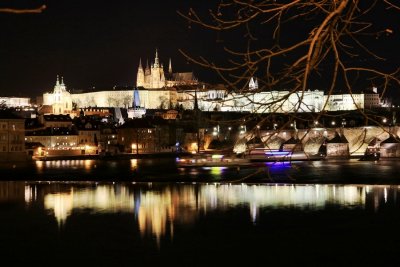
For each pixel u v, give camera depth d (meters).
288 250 47.81
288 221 60.62
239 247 49.47
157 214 67.75
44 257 47.94
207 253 47.75
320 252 46.88
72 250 50.09
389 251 46.31
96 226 60.84
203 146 169.50
